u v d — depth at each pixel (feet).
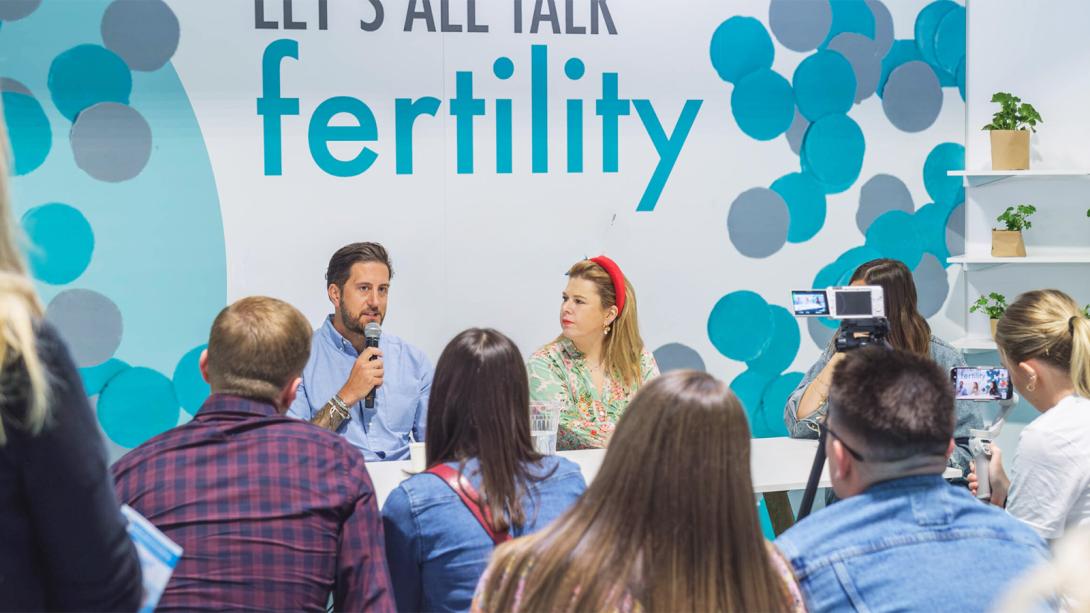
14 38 11.35
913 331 9.73
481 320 12.47
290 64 11.94
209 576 4.90
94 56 11.53
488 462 5.50
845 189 13.00
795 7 12.76
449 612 5.41
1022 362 7.04
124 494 5.01
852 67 12.89
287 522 5.06
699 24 12.64
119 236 11.71
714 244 12.82
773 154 12.85
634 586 3.35
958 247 13.21
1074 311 7.02
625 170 12.61
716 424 3.46
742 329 12.93
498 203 12.42
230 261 11.97
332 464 5.28
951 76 13.08
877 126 13.00
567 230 12.56
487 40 12.27
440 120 12.25
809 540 4.20
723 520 3.43
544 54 12.38
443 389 5.66
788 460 9.30
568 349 10.48
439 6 12.16
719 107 12.74
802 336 13.05
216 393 5.41
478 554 5.38
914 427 4.20
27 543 3.33
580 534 3.49
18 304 3.14
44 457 3.22
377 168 12.18
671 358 12.82
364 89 12.10
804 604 3.82
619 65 12.53
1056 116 13.03
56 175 11.53
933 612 3.91
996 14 12.95
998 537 4.09
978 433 7.89
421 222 12.30
